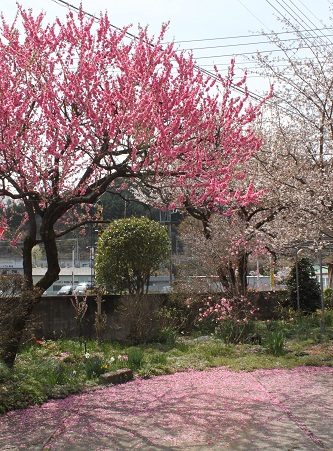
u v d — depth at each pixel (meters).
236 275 14.70
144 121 7.57
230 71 8.92
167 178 8.41
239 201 8.09
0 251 34.84
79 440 5.24
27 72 8.31
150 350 11.18
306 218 13.06
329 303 20.80
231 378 8.66
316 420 5.95
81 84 8.23
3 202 10.12
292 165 13.41
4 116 7.36
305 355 10.87
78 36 8.57
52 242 8.88
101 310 13.38
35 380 7.50
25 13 8.52
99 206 11.93
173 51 8.24
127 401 6.97
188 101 7.93
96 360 8.71
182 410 6.46
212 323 14.14
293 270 18.11
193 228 18.00
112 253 13.71
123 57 8.39
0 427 5.71
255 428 5.64
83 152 8.48
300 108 13.73
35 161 8.33
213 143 8.52
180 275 15.45
